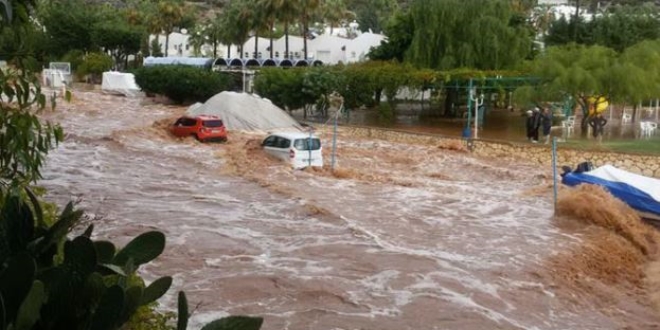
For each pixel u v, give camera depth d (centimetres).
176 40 10444
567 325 1277
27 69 589
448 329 1181
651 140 3809
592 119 3969
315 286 1355
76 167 2767
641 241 1930
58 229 410
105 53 8612
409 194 2425
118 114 4981
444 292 1360
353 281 1404
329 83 4897
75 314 342
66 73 7056
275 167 2872
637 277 1680
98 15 8869
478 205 2239
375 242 1709
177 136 3769
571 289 1472
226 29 8012
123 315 345
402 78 4647
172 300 1223
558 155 3347
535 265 1573
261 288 1338
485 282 1440
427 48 5159
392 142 3959
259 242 1692
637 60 4025
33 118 594
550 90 3897
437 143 3812
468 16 5075
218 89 5975
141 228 1777
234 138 3831
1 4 477
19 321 310
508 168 3169
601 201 2036
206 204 2142
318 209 2048
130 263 399
